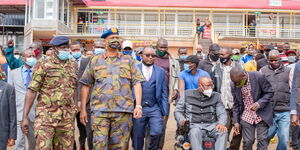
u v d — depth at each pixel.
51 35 23.23
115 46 4.83
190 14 26.97
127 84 4.88
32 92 4.84
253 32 26.78
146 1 26.11
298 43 24.16
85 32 26.22
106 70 4.83
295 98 5.34
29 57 6.36
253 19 27.30
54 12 22.47
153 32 26.61
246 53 12.05
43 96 4.84
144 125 5.98
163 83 6.17
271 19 27.02
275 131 6.59
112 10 26.59
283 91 6.45
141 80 5.02
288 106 6.43
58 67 4.88
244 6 26.09
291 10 26.16
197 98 5.99
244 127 5.93
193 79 6.58
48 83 4.83
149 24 26.58
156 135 5.81
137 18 26.88
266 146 5.86
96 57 4.98
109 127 4.81
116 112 4.75
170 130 9.45
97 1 25.88
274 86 6.47
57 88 4.84
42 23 22.33
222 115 5.89
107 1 25.88
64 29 24.02
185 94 6.07
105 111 4.72
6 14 27.30
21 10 26.78
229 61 7.05
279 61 6.55
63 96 4.85
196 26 24.05
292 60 8.55
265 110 5.89
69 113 4.91
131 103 4.87
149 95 5.97
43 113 4.79
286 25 27.14
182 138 5.80
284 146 6.40
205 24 23.59
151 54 6.04
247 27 26.66
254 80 5.88
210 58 7.33
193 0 26.33
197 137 5.59
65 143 4.91
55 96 4.82
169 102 6.67
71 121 4.94
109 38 4.86
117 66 4.86
